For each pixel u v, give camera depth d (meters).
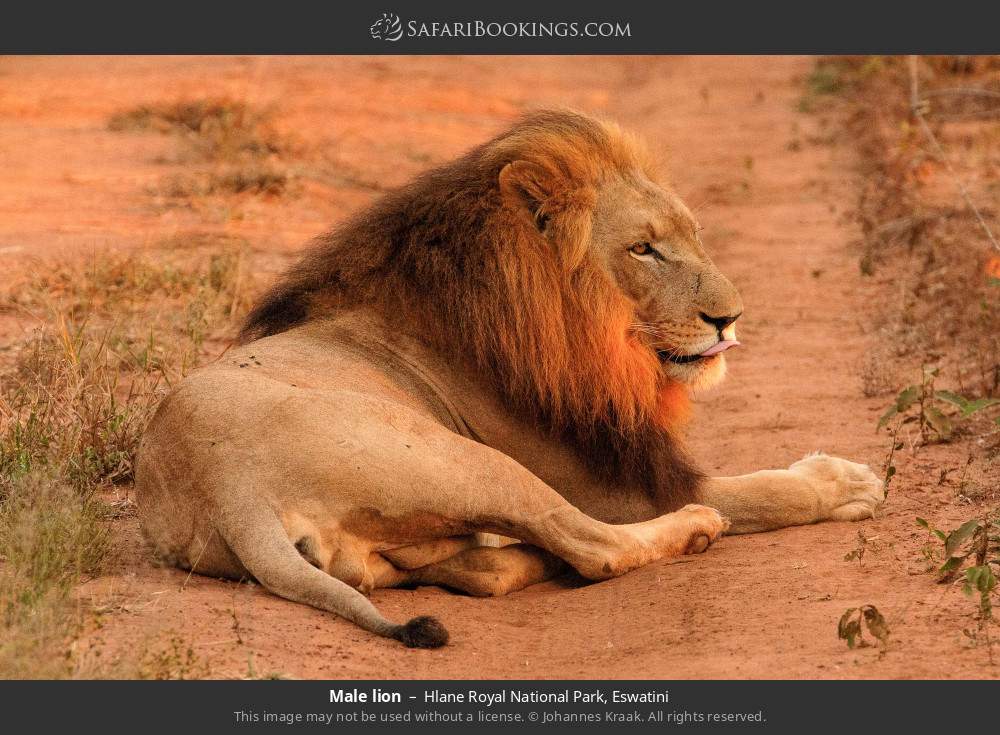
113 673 7.43
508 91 48.03
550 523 9.53
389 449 9.10
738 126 40.22
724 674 7.77
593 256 10.53
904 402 12.06
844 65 45.62
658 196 10.80
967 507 10.88
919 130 30.17
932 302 18.22
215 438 9.14
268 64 49.19
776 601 8.97
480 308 10.29
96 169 28.77
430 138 36.66
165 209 24.73
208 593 8.91
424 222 10.65
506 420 10.49
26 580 8.62
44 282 18.52
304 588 8.66
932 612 8.43
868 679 7.48
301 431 9.03
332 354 10.25
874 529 10.55
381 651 8.30
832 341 17.98
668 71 56.25
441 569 9.78
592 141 10.77
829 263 22.56
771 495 10.87
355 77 47.09
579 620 9.12
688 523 10.33
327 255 11.02
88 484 11.64
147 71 46.31
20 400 13.52
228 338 16.84
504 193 10.38
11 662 7.40
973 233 20.62
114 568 9.52
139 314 17.36
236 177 26.62
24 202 25.08
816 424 14.11
